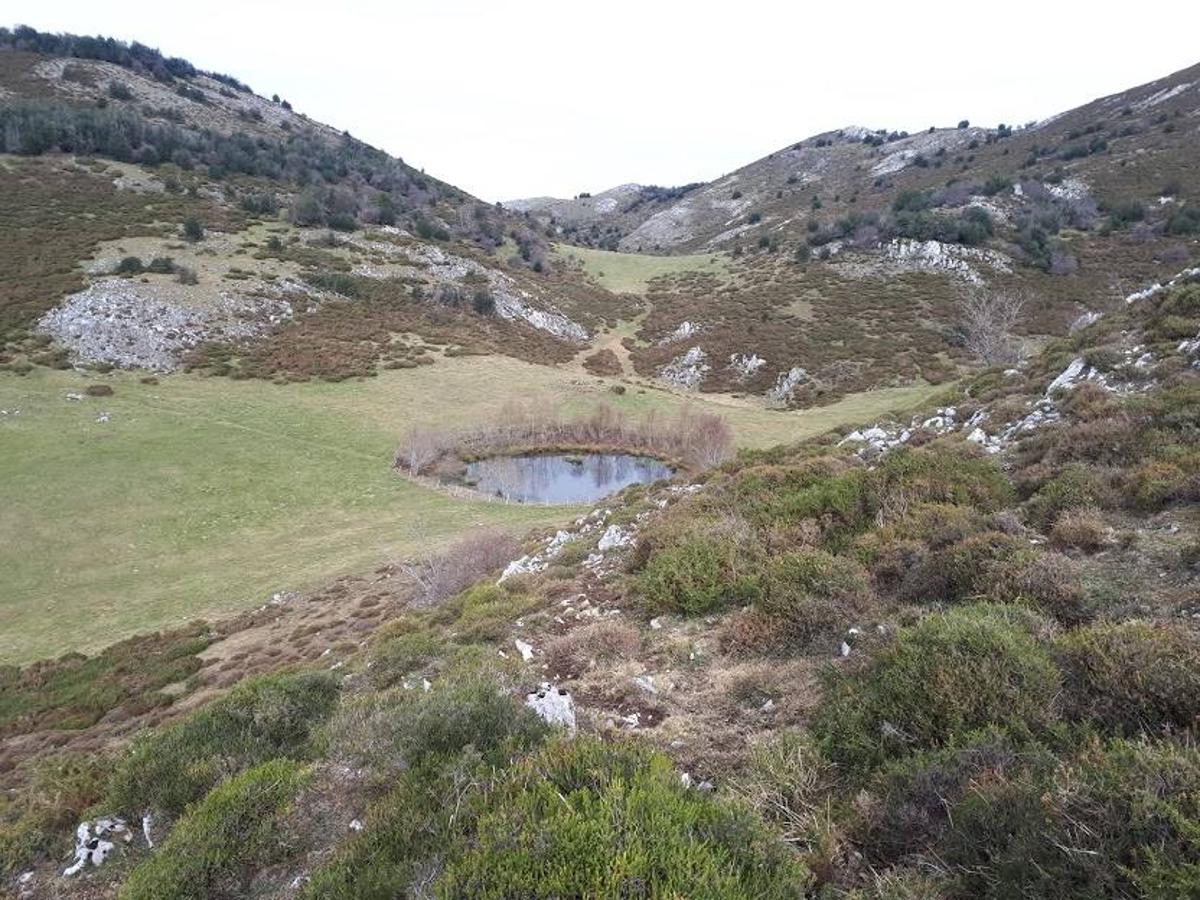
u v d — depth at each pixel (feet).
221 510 101.30
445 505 107.34
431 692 21.80
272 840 15.93
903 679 16.03
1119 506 25.66
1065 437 32.99
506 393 155.63
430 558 73.61
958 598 22.20
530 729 17.52
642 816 11.95
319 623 63.72
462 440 132.87
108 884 18.47
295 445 123.44
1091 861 9.78
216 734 23.40
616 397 159.22
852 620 22.36
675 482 71.72
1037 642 16.76
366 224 259.39
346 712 21.90
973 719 14.48
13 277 156.56
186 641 65.87
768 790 14.70
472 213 348.79
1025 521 27.45
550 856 11.19
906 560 25.41
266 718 23.98
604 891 10.20
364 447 126.52
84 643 69.67
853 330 188.24
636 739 18.31
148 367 142.00
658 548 35.29
